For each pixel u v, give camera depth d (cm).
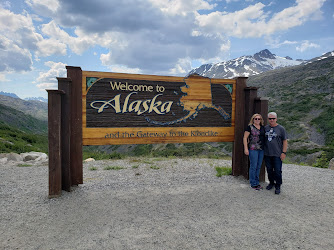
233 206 398
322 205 412
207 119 589
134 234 293
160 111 553
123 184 521
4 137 2173
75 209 376
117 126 522
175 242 275
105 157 967
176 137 568
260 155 507
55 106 430
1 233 294
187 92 571
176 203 407
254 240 283
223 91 597
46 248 260
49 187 429
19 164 776
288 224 332
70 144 484
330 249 266
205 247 264
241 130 603
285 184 546
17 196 436
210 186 513
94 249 257
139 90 535
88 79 499
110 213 361
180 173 638
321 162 1113
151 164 768
